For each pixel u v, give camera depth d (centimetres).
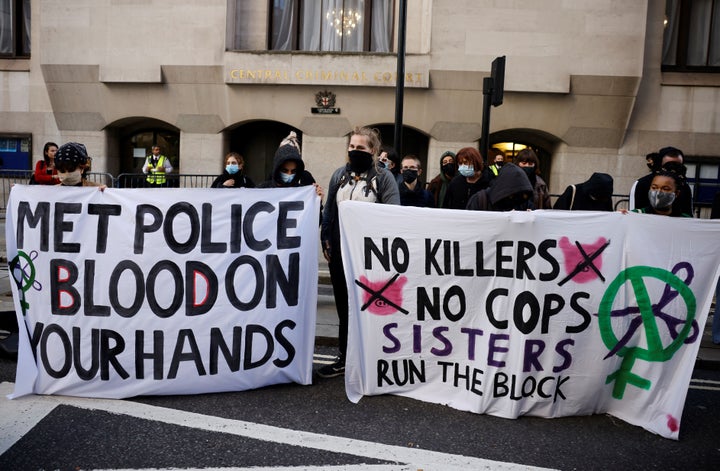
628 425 396
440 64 1284
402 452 346
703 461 348
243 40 1373
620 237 399
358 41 1370
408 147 1439
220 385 425
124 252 415
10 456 328
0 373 457
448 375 417
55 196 418
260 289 430
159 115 1377
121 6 1334
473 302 409
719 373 529
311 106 1338
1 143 1452
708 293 394
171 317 416
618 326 398
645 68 1296
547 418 402
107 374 414
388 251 420
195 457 332
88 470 315
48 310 417
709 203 1312
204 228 420
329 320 637
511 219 400
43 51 1362
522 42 1270
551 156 1402
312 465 327
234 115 1362
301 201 438
